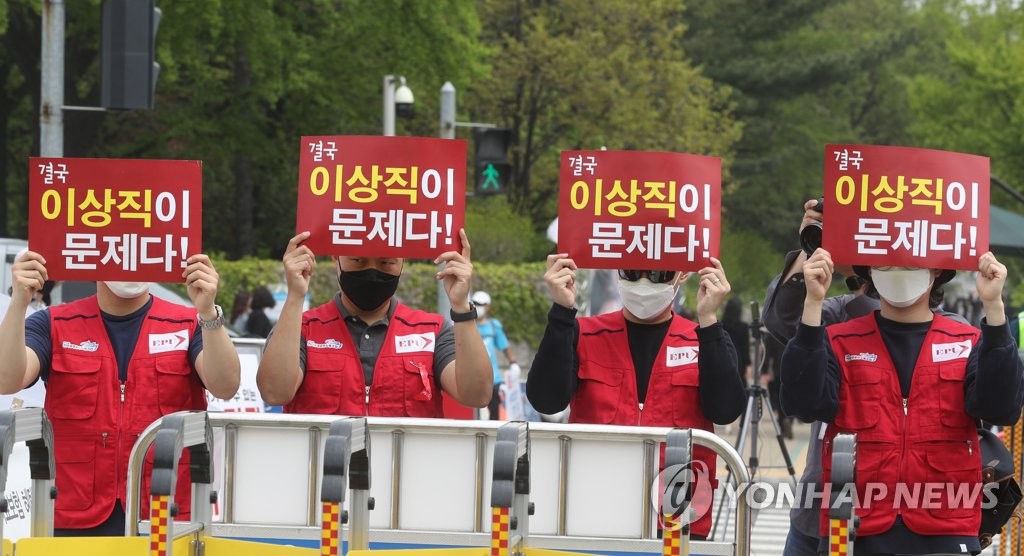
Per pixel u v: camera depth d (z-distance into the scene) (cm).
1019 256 1917
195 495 529
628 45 4253
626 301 593
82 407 589
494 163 1861
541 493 545
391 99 2055
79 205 559
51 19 1325
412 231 570
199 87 3281
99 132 3362
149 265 559
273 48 3028
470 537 546
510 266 2962
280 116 3697
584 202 578
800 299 660
